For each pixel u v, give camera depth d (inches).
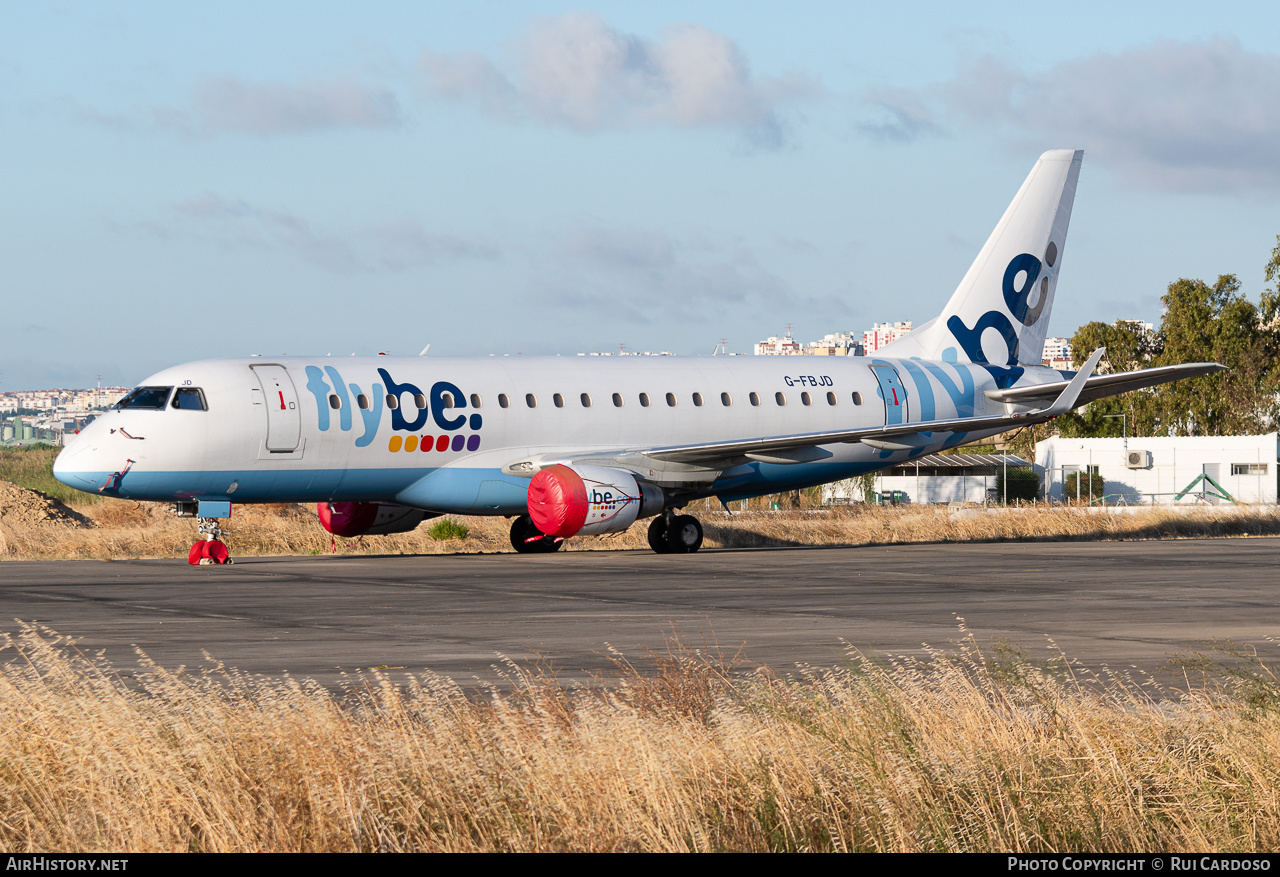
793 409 5497.1
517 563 4498.0
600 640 2470.5
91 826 1128.2
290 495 4606.3
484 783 1160.8
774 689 1582.2
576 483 4623.5
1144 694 1815.9
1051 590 3464.6
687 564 4439.0
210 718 1294.3
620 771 1148.5
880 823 1152.8
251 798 1157.1
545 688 1628.9
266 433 4451.3
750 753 1250.0
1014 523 6614.2
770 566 4333.2
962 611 2967.5
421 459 4726.9
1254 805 1206.9
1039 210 6033.5
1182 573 4005.9
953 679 1612.9
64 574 4013.3
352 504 5132.9
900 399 5708.7
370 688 1888.5
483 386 4886.8
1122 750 1325.0
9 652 2288.4
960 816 1177.4
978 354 5979.3
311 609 3014.3
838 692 1525.6
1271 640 2461.9
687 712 1496.1
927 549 5255.9
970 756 1259.8
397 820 1128.8
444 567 4306.1
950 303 5964.6
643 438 5177.2
